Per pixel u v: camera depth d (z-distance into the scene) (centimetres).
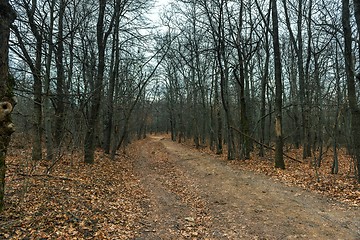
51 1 966
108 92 1653
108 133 1898
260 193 860
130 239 525
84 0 1258
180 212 716
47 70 852
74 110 1032
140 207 745
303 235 538
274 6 1282
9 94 410
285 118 2938
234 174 1194
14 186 712
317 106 1443
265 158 1769
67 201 666
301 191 851
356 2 795
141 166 1560
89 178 962
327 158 1753
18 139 1442
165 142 3847
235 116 2894
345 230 550
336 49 1446
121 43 1590
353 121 902
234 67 1602
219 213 702
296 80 2277
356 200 718
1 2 396
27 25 609
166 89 4125
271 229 575
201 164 1558
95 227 549
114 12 1512
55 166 1048
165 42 2080
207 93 2819
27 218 528
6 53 405
